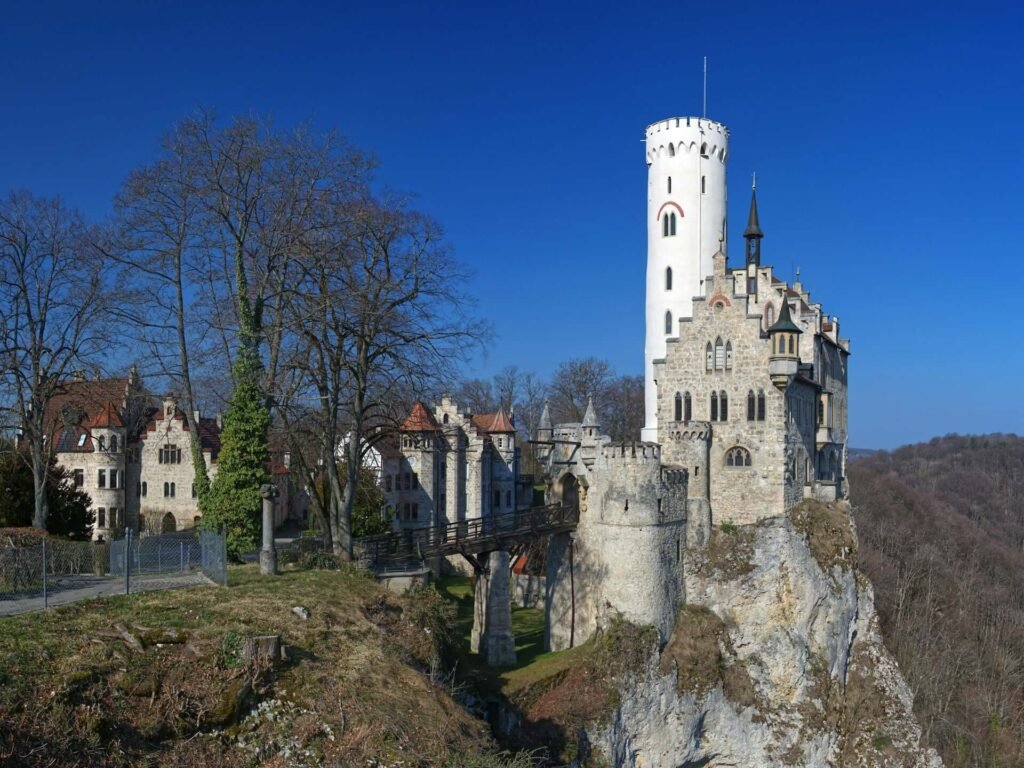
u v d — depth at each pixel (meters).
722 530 59.47
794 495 61.66
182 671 24.22
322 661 27.44
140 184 40.31
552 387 129.12
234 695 23.80
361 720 24.80
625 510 52.69
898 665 65.44
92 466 76.31
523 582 69.25
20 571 32.59
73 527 57.53
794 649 57.47
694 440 59.56
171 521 77.50
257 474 41.75
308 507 78.69
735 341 60.34
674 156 72.94
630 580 52.41
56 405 75.69
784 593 58.22
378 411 54.50
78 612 27.45
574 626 54.56
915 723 60.94
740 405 60.16
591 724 46.72
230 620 28.27
